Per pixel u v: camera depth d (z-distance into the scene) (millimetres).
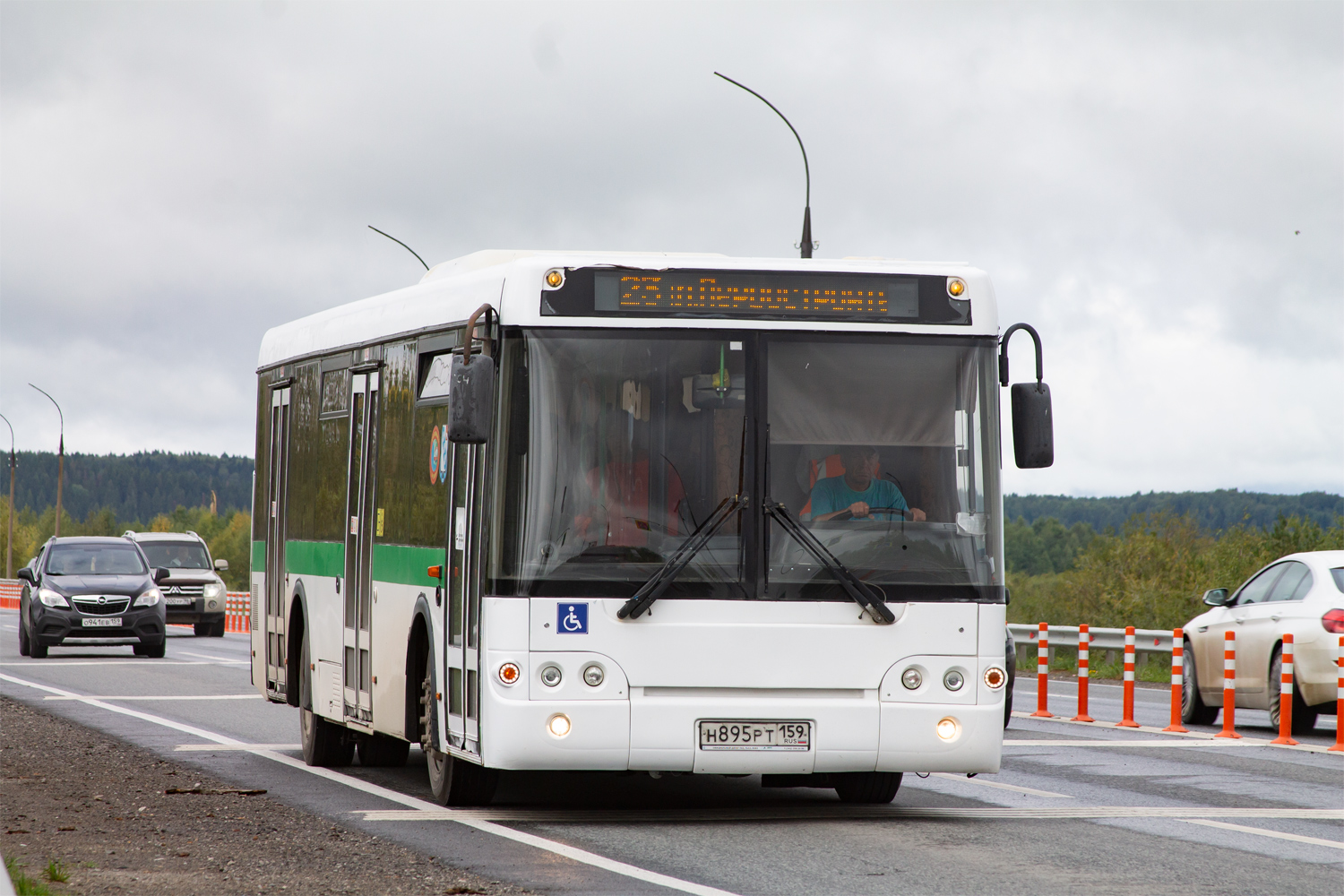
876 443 14984
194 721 26484
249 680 36188
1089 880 12508
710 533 14695
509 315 14766
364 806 16734
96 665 41781
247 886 12203
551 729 14414
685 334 14883
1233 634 25594
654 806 16656
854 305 15094
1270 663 26297
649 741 14500
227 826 15320
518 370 14703
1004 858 13508
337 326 20000
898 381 15078
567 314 14789
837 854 13703
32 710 28406
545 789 18031
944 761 14836
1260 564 69688
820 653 14719
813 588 14750
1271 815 16250
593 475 14672
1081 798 17578
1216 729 27203
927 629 14883
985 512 15094
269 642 22562
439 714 15836
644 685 14547
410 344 17234
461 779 16281
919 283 15219
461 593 15219
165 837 14680
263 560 23125
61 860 13383
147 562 47094
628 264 14891
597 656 14500
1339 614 25062
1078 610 74688
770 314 14977
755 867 13031
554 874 12664
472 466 15047
